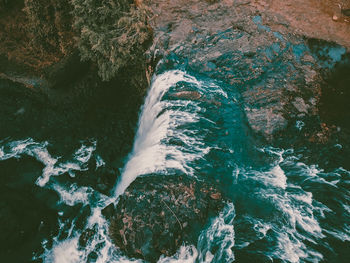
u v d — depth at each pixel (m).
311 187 5.23
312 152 5.72
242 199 5.05
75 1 7.47
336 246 4.51
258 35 7.23
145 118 7.51
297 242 4.55
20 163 7.46
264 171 5.53
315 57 6.73
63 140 7.81
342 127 5.90
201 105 6.48
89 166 7.32
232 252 4.45
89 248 5.91
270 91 6.50
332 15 7.12
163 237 4.79
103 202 6.73
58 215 6.59
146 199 5.16
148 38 7.85
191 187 5.12
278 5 7.59
